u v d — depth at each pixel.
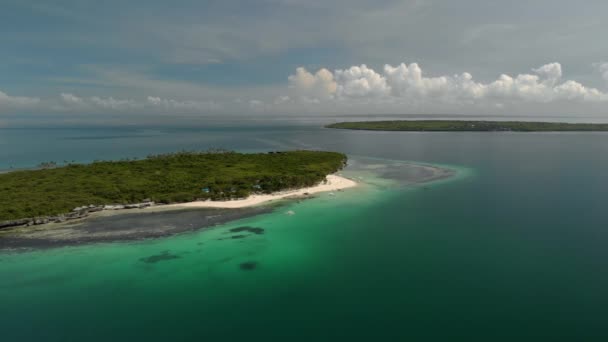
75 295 34.88
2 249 44.53
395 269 40.09
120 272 39.22
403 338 28.59
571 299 33.59
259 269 40.16
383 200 68.56
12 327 30.16
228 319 31.36
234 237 49.25
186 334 29.33
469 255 43.44
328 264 41.38
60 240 47.41
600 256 42.56
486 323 30.23
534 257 42.81
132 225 53.38
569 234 49.91
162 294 35.09
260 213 59.81
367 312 32.19
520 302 33.34
